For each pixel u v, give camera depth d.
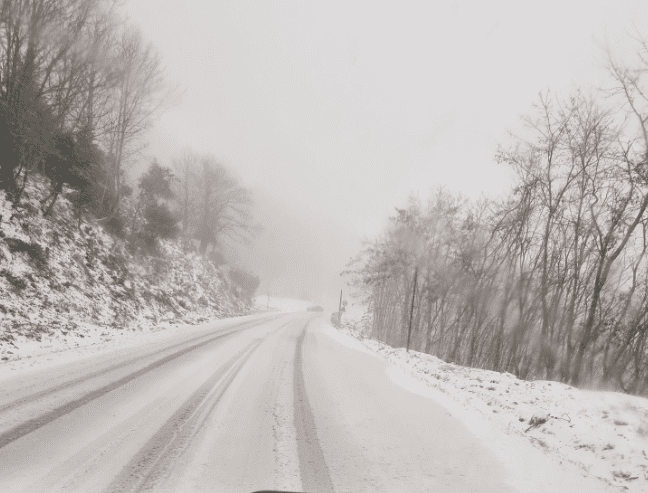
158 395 5.65
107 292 14.90
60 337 9.45
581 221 15.32
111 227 19.28
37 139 13.19
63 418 4.42
